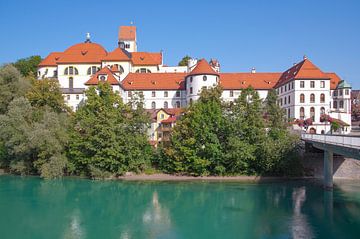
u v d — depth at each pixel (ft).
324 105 266.77
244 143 200.23
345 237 96.63
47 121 200.54
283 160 193.36
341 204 134.51
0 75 233.55
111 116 202.69
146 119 215.51
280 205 134.41
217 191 163.53
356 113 387.75
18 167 201.57
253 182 186.39
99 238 99.71
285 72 312.29
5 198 148.36
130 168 204.95
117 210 130.52
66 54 321.93
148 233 104.01
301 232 101.86
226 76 314.55
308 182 183.93
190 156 203.10
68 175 206.59
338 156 192.03
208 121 207.92
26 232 105.40
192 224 112.27
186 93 289.53
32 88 241.14
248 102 217.97
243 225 110.11
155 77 310.45
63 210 130.52
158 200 147.23
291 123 235.81
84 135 205.26
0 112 230.07
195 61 357.41
